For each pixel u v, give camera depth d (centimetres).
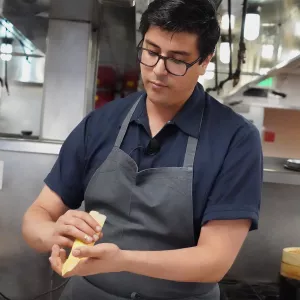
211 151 99
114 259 79
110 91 431
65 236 87
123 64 367
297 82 292
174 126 103
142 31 93
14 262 157
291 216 158
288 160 179
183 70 90
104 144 108
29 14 173
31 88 318
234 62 226
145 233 99
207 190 97
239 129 101
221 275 91
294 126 417
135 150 104
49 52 166
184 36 87
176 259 85
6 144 153
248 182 95
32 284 158
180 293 101
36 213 103
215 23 92
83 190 114
